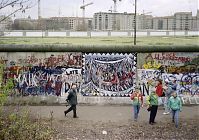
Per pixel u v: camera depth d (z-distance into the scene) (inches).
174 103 635.5
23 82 835.4
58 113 733.3
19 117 507.5
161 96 810.8
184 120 681.6
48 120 664.4
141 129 613.3
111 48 840.3
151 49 836.0
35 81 837.8
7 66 833.5
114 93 842.8
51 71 840.3
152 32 2773.1
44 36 2482.8
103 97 838.5
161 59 839.1
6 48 828.6
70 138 551.5
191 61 839.1
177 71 840.3
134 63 841.5
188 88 839.7
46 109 774.5
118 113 740.7
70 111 749.9
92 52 842.2
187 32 2797.7
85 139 549.3
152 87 840.3
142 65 840.9
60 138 549.0
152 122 650.8
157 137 564.1
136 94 677.3
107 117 702.5
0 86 455.2
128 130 605.9
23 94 833.5
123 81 842.8
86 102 832.9
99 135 573.0
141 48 839.7
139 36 2642.7
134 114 679.7
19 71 835.4
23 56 836.6
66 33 2603.3
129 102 837.2
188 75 839.7
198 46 832.9
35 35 2454.5
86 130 601.9
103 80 843.4
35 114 713.6
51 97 836.6
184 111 765.9
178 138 557.6
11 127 442.3
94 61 843.4
